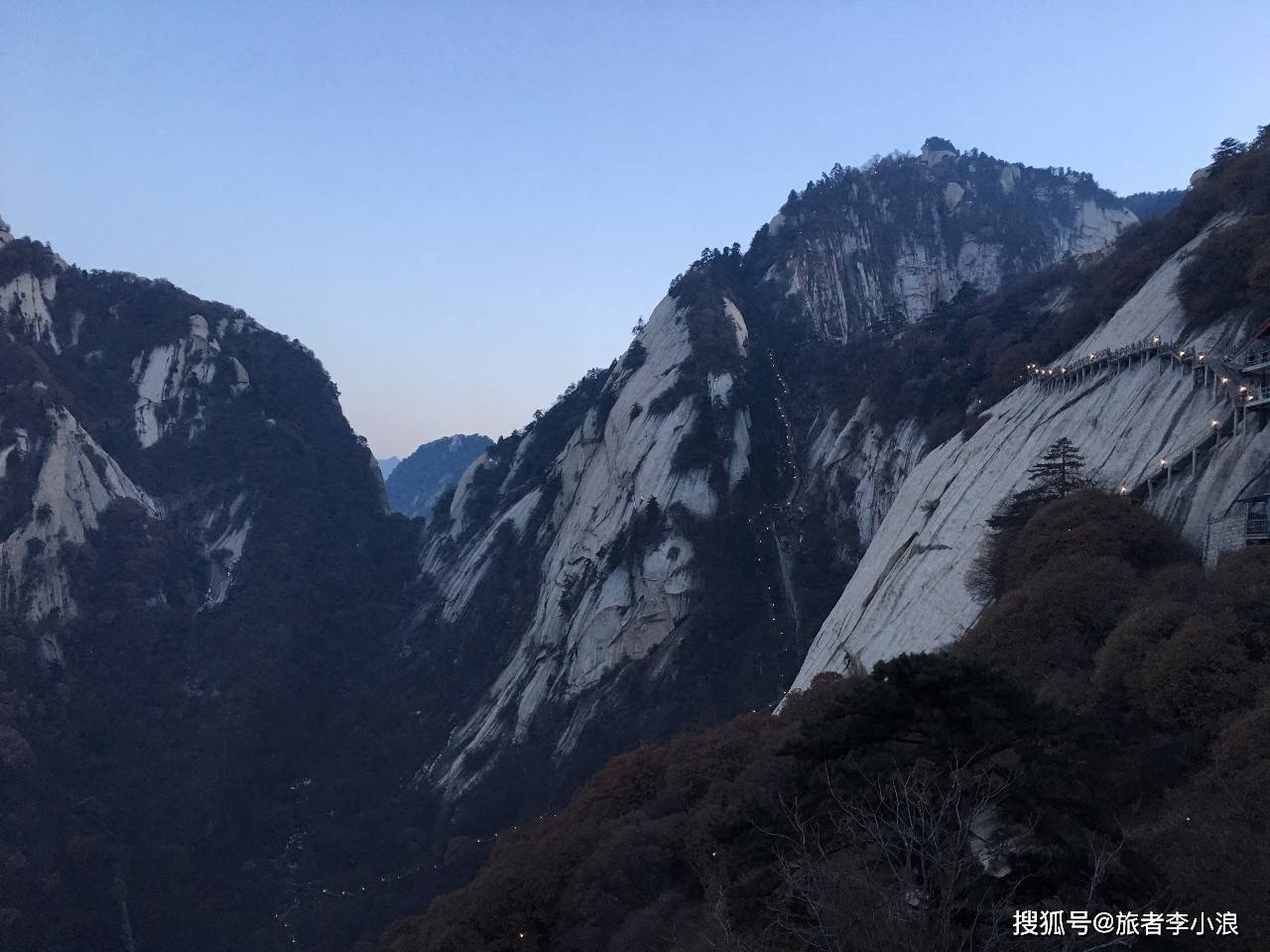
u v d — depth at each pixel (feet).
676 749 168.25
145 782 365.40
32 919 280.92
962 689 67.51
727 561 361.30
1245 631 92.38
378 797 379.76
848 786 65.16
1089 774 65.36
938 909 48.60
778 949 58.23
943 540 202.39
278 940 290.97
